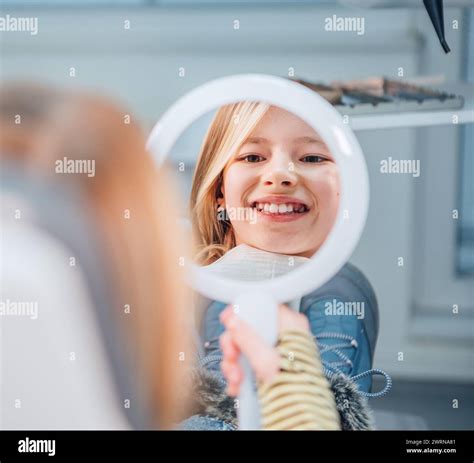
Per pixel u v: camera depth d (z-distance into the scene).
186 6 1.10
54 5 1.10
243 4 1.10
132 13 1.10
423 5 1.03
